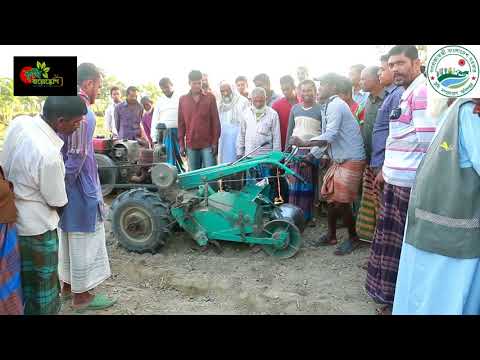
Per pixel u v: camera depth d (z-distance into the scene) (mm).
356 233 4547
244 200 4297
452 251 2396
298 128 5035
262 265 4168
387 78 3828
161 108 7039
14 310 2471
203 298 3670
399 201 3070
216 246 4477
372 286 3361
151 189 6020
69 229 3221
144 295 3697
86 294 3416
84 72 3211
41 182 2541
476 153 2266
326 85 4457
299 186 5027
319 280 3861
